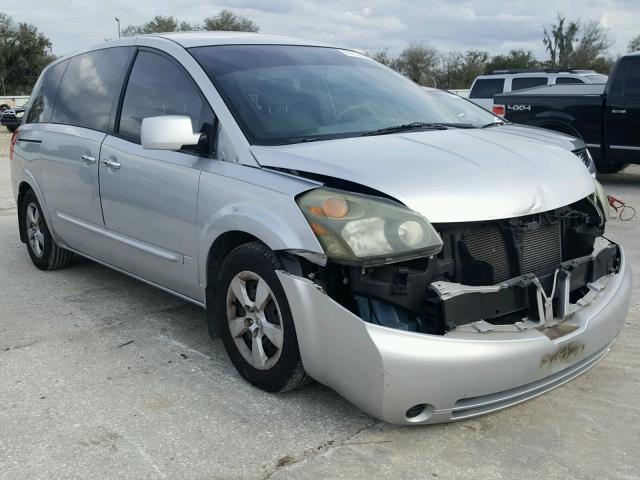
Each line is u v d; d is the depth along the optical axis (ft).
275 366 10.36
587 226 10.94
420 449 9.25
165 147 11.07
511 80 50.72
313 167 9.87
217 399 10.77
